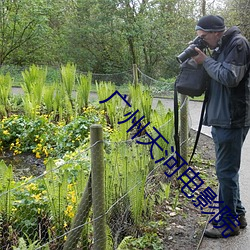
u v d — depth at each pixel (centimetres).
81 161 379
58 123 656
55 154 552
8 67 1434
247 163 557
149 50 1848
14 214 304
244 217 361
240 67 287
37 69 816
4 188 295
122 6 1745
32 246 253
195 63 322
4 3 1638
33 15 1666
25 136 579
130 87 720
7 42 1714
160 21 1780
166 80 1619
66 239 269
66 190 298
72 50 1842
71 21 1836
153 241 325
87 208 260
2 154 568
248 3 1544
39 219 310
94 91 1258
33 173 499
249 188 462
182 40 1872
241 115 305
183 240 337
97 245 257
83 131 575
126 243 299
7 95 736
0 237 290
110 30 1750
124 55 1880
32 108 660
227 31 303
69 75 776
